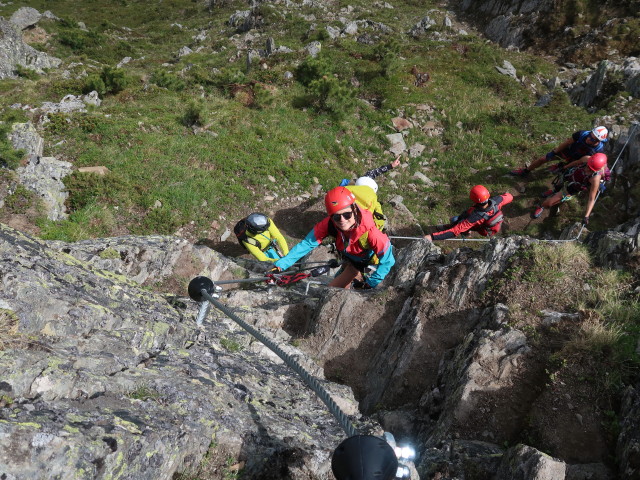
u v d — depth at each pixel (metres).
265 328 6.96
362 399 6.46
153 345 4.48
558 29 23.94
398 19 29.06
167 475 3.21
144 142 14.05
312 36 24.59
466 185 15.15
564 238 11.78
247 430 3.69
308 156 15.34
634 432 4.28
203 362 4.60
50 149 13.20
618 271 6.33
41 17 30.56
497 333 5.59
